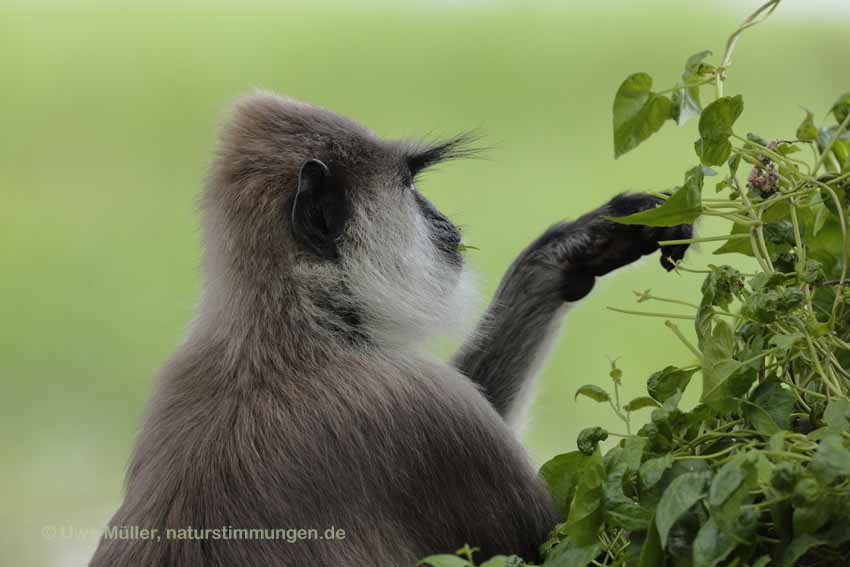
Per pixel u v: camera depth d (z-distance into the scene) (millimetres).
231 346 7164
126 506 6930
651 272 16781
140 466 7129
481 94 23562
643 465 5074
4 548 13648
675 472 5055
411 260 7719
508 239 18844
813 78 22516
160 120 24094
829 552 4980
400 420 6938
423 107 23719
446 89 24109
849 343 5766
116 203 21797
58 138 23422
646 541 4910
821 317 5984
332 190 7500
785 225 6188
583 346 16516
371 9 26297
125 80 25203
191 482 6703
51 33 26469
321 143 7664
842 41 23266
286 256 7262
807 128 6500
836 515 4594
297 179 7422
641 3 25344
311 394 6910
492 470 7094
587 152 21062
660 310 16719
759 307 5465
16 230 20906
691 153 20062
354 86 24156
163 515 6664
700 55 6496
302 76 25125
